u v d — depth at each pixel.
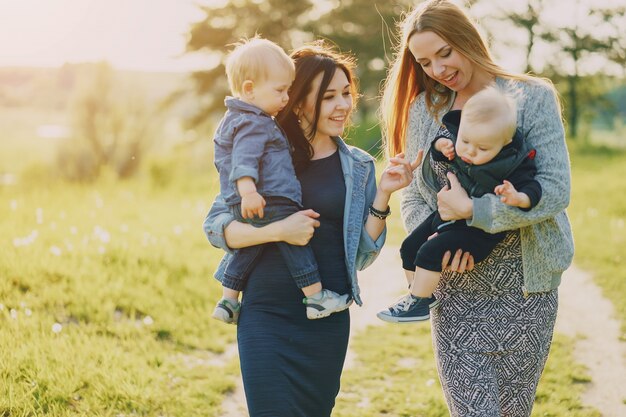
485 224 2.72
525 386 3.02
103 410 4.00
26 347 4.42
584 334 6.11
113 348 4.85
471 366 2.95
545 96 2.81
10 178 28.75
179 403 4.32
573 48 35.09
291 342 2.88
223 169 2.89
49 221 8.42
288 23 42.66
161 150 33.19
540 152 2.77
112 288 6.00
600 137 38.12
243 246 2.92
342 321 3.00
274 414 2.77
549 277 2.91
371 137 33.56
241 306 3.00
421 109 3.12
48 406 3.88
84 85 31.67
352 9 42.03
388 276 8.15
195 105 41.75
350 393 4.82
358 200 3.02
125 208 10.43
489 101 2.65
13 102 61.97
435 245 2.88
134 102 32.00
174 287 6.49
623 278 7.85
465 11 2.95
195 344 5.45
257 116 2.86
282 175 2.87
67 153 31.00
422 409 4.54
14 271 5.80
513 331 2.93
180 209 11.03
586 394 4.85
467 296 2.97
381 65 41.31
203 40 41.69
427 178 3.06
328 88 2.94
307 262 2.87
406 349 5.72
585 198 13.93
